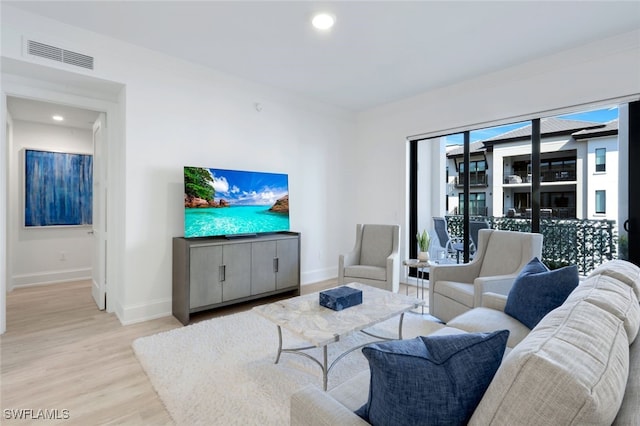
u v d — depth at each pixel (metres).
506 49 3.10
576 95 3.09
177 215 3.42
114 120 3.35
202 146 3.59
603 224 3.33
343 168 5.17
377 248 3.95
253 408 1.80
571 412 0.63
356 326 1.93
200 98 3.57
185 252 3.08
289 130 4.44
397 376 0.83
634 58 2.78
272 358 2.37
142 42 2.98
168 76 3.32
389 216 4.88
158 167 3.29
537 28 2.72
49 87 2.98
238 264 3.45
